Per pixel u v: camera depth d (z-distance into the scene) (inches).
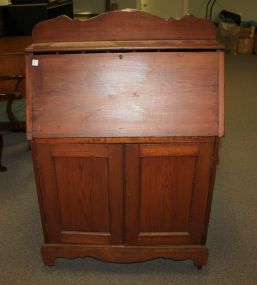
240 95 160.6
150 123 50.4
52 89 50.6
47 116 50.8
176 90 50.3
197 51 50.5
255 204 81.5
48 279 61.3
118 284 60.2
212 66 50.1
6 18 128.0
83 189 56.2
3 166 98.4
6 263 64.9
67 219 59.2
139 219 58.4
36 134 50.9
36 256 66.6
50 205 57.6
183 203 56.9
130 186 55.0
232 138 116.7
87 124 50.6
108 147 52.1
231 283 59.9
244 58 235.0
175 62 50.1
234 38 243.8
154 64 50.1
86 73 50.3
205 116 50.4
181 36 52.0
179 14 273.4
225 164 99.9
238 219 76.3
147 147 51.8
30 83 50.8
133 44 50.5
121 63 50.1
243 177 93.0
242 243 69.1
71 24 51.4
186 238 60.1
